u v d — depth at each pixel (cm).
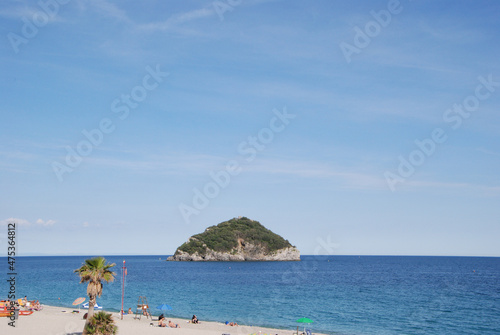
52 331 3709
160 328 4178
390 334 4591
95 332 2900
